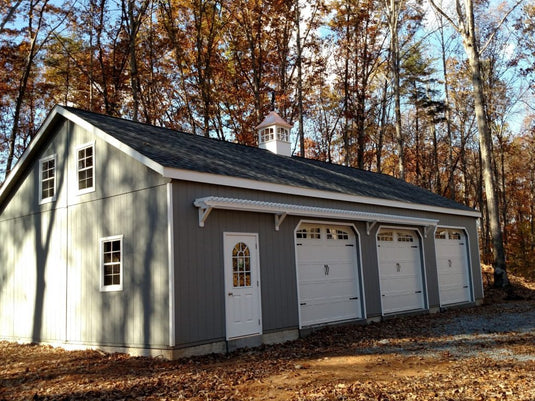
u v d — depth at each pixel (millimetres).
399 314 15117
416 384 6566
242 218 10672
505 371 7184
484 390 6152
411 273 16109
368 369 7688
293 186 11984
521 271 33719
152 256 9500
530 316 13977
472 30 21656
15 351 11320
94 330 10672
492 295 20422
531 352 8656
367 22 29984
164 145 11016
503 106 33781
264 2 27109
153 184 9688
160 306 9203
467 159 40438
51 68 27438
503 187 36469
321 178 14430
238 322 10141
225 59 28984
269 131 16953
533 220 38688
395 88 28094
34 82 27250
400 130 27672
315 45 28797
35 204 12898
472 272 19156
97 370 8383
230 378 7277
